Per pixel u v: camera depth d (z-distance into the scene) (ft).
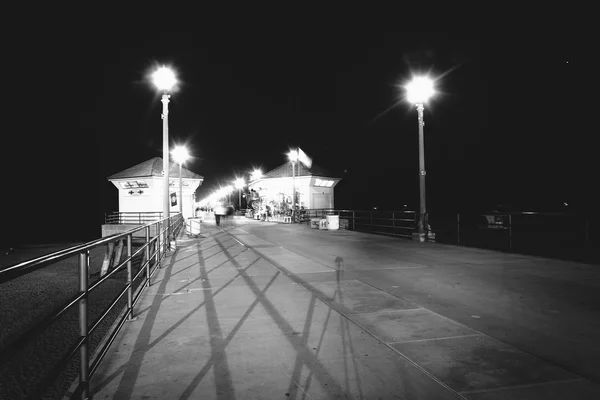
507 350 17.46
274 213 162.09
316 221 110.83
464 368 15.56
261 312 23.81
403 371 15.31
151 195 131.13
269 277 35.45
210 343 18.47
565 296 27.43
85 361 13.05
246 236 82.79
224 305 25.54
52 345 22.06
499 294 28.17
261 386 14.11
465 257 47.24
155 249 40.57
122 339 19.08
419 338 19.07
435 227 106.93
